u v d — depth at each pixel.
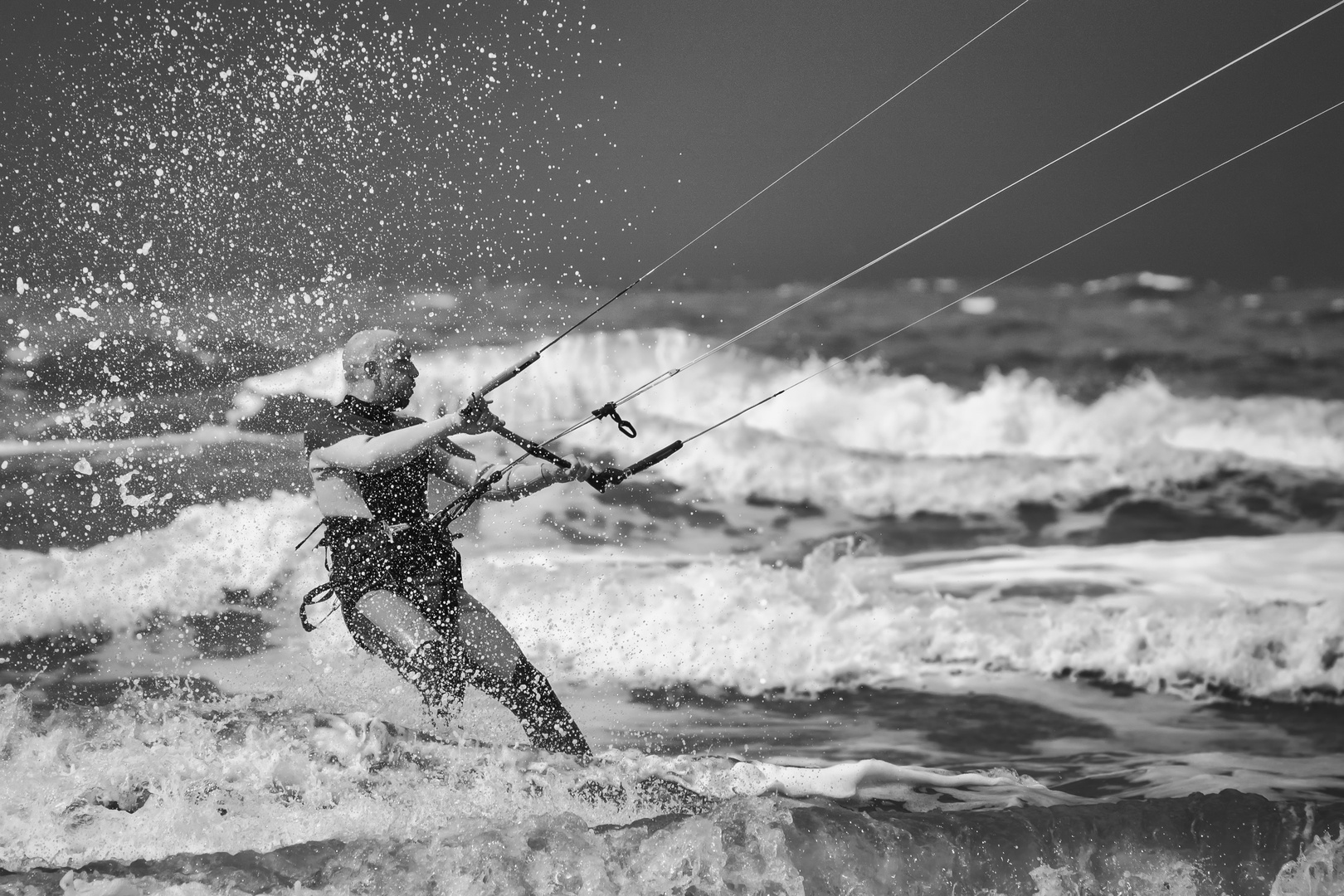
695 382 67.75
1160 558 33.97
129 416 47.34
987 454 51.16
